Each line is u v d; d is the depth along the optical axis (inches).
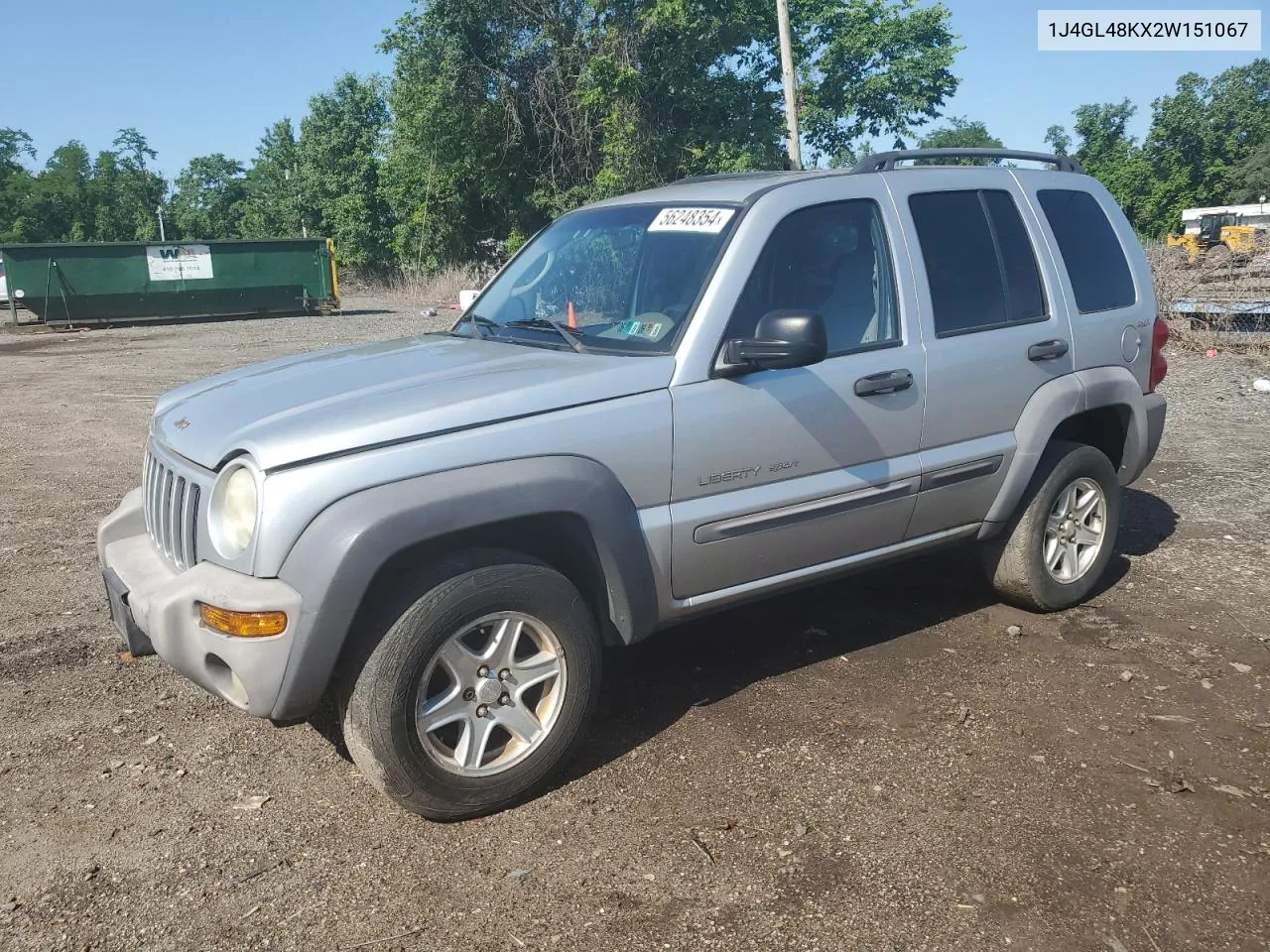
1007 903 109.7
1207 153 2443.4
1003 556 186.1
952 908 109.1
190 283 999.6
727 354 140.4
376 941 106.5
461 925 108.7
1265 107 2400.3
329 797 134.1
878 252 162.6
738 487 144.6
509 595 124.6
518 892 113.9
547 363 141.3
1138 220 2431.1
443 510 119.2
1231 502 265.1
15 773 141.3
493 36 993.5
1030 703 155.5
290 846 123.5
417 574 122.0
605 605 138.4
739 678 165.5
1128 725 148.3
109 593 143.4
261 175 2645.2
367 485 118.5
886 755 140.7
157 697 163.9
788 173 169.3
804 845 120.7
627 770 138.5
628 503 134.0
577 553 137.9
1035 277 182.4
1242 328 537.0
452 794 124.3
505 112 1010.7
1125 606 195.3
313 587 114.7
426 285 1240.8
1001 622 187.9
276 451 117.4
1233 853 118.0
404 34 1007.6
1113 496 195.2
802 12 1008.2
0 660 178.7
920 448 163.8
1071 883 113.0
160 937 107.8
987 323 173.0
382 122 1835.6
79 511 281.4
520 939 106.3
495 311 174.2
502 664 127.3
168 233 3496.6
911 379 160.1
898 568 218.2
